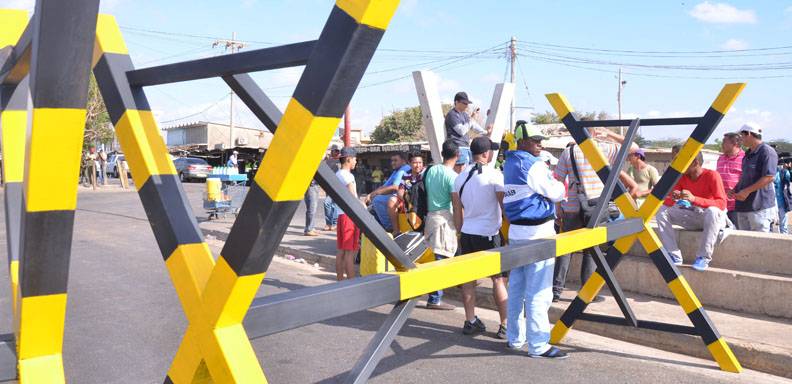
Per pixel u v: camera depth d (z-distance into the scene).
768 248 6.00
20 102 2.10
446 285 2.42
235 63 1.64
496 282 5.46
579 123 4.88
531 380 4.38
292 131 1.33
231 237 1.46
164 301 6.53
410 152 6.99
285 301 1.74
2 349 1.90
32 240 1.48
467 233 5.50
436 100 8.71
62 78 1.32
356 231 7.35
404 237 2.65
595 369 4.64
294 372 4.52
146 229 13.05
